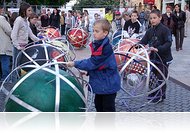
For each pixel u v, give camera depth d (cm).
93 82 537
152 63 740
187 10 2547
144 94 739
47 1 4959
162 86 783
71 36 1822
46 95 492
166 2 4197
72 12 3125
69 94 502
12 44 942
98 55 513
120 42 1059
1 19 957
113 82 534
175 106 817
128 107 766
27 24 927
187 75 1159
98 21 514
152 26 818
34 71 523
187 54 1659
